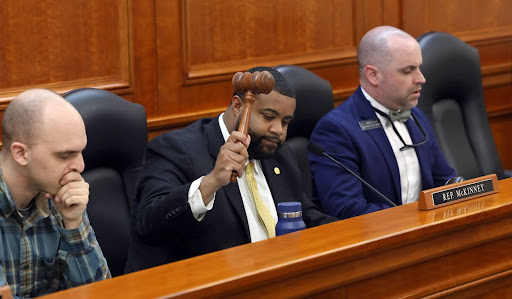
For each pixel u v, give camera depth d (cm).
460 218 293
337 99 662
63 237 315
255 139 361
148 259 364
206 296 226
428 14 718
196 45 588
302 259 247
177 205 342
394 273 281
